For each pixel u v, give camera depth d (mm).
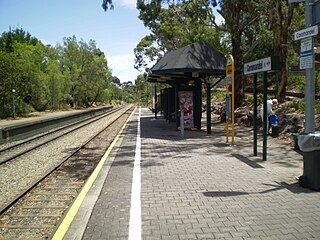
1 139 16031
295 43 26812
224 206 5609
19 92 42875
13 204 6621
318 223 4828
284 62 19250
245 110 20281
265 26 28047
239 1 20344
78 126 26000
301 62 7230
